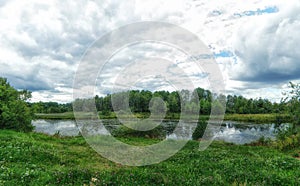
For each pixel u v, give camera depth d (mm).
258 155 15484
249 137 29109
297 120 22719
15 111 21547
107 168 12008
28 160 11547
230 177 9797
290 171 11211
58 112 65875
